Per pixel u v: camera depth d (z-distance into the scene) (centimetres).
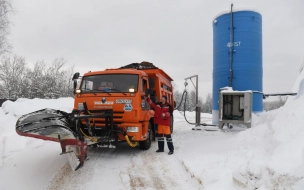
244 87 1088
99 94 712
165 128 723
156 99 863
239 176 411
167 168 587
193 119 2112
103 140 631
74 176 525
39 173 530
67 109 1431
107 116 656
